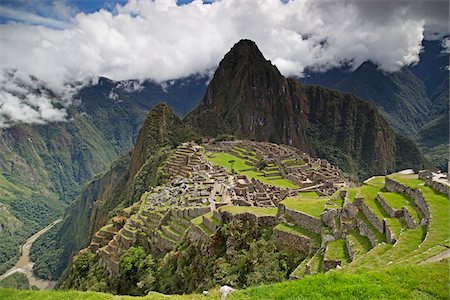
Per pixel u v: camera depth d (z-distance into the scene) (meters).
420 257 21.19
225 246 39.97
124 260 52.78
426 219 27.31
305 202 40.34
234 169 123.19
